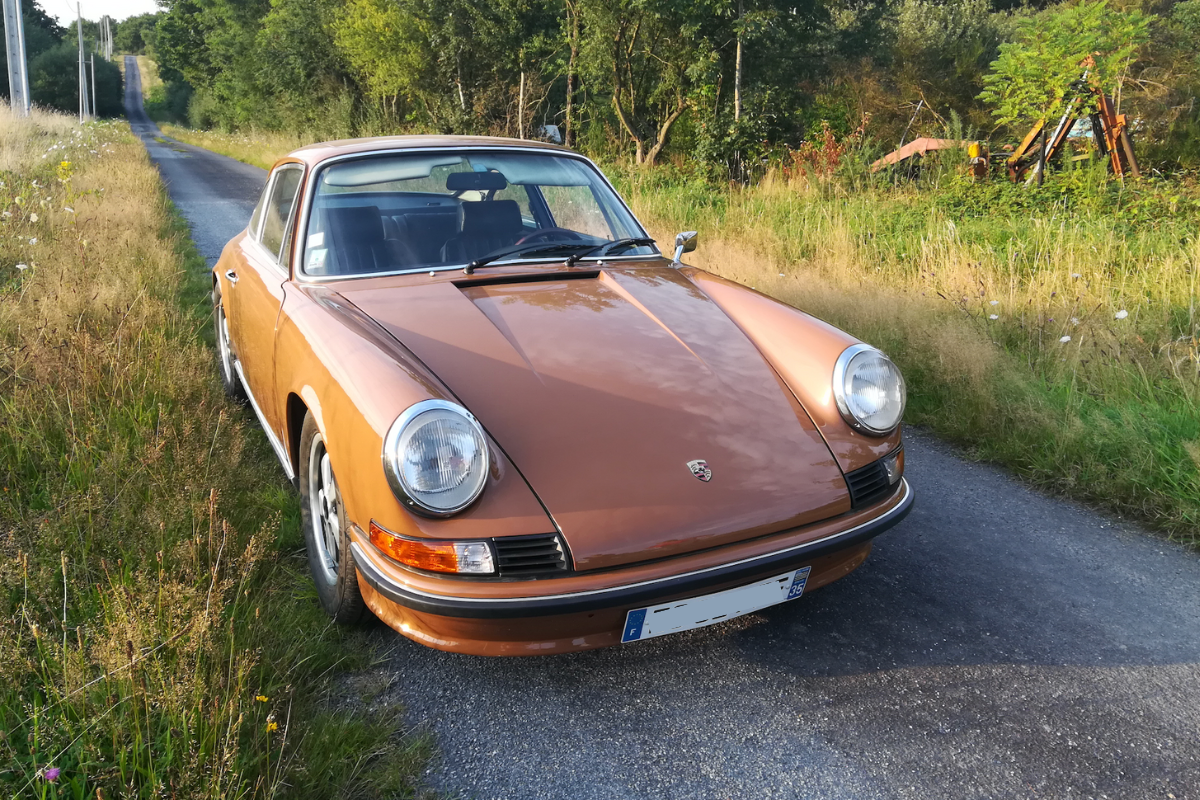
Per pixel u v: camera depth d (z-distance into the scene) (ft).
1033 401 13.58
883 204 31.40
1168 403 13.29
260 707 6.67
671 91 55.11
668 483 6.84
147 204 33.73
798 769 6.55
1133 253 20.80
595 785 6.39
